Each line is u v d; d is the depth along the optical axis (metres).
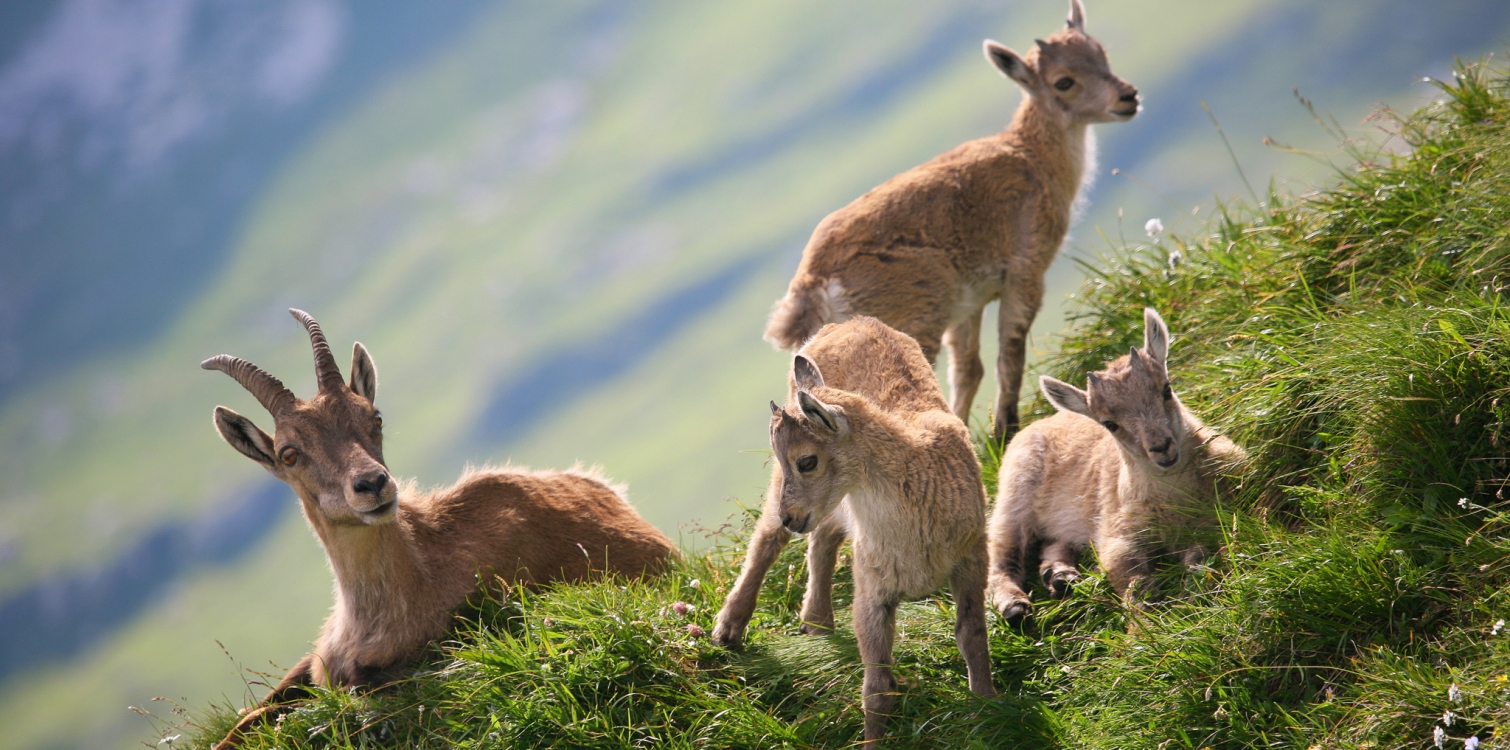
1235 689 18.45
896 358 23.45
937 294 30.06
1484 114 26.81
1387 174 26.30
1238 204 31.25
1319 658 18.52
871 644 20.19
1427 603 18.30
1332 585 18.55
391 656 24.00
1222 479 22.16
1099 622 21.47
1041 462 25.00
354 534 23.53
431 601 24.41
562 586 23.86
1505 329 19.67
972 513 20.30
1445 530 18.64
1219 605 19.56
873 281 29.47
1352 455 20.39
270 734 22.47
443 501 26.36
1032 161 32.94
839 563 25.22
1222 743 18.19
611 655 21.27
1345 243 25.53
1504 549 17.72
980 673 20.22
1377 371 20.41
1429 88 30.48
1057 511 24.50
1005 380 31.00
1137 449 22.08
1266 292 25.89
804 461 20.05
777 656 21.80
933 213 30.30
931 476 19.86
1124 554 22.06
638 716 20.83
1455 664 17.36
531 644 21.97
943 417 21.20
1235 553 20.25
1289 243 26.86
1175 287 28.64
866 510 20.19
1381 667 17.33
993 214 31.38
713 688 21.31
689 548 28.67
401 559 24.06
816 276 29.78
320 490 23.44
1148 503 22.44
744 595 22.36
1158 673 19.16
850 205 31.11
